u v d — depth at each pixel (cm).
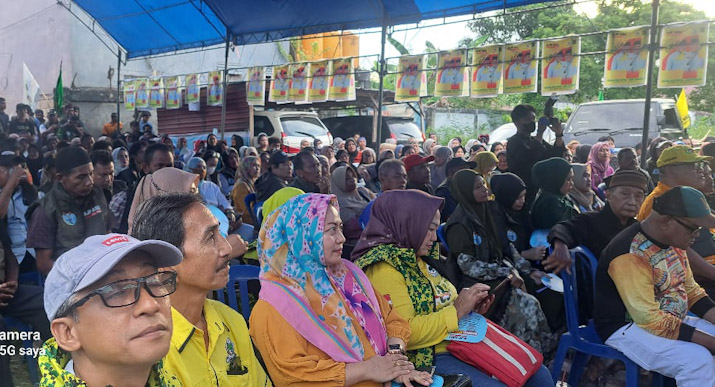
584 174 595
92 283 144
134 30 1428
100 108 2062
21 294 418
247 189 737
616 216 436
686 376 340
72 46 2008
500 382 309
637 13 2094
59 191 435
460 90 862
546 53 779
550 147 621
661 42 682
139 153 730
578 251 412
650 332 354
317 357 263
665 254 361
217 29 1283
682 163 455
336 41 2327
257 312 269
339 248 280
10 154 505
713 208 544
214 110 1571
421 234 333
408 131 1689
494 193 492
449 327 320
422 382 268
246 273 349
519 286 423
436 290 340
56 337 149
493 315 413
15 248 499
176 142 1681
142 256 154
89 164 436
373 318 294
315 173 661
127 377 156
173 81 1482
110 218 468
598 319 379
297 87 1109
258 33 1209
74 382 150
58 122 1577
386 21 968
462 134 2409
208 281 219
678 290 365
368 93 1580
